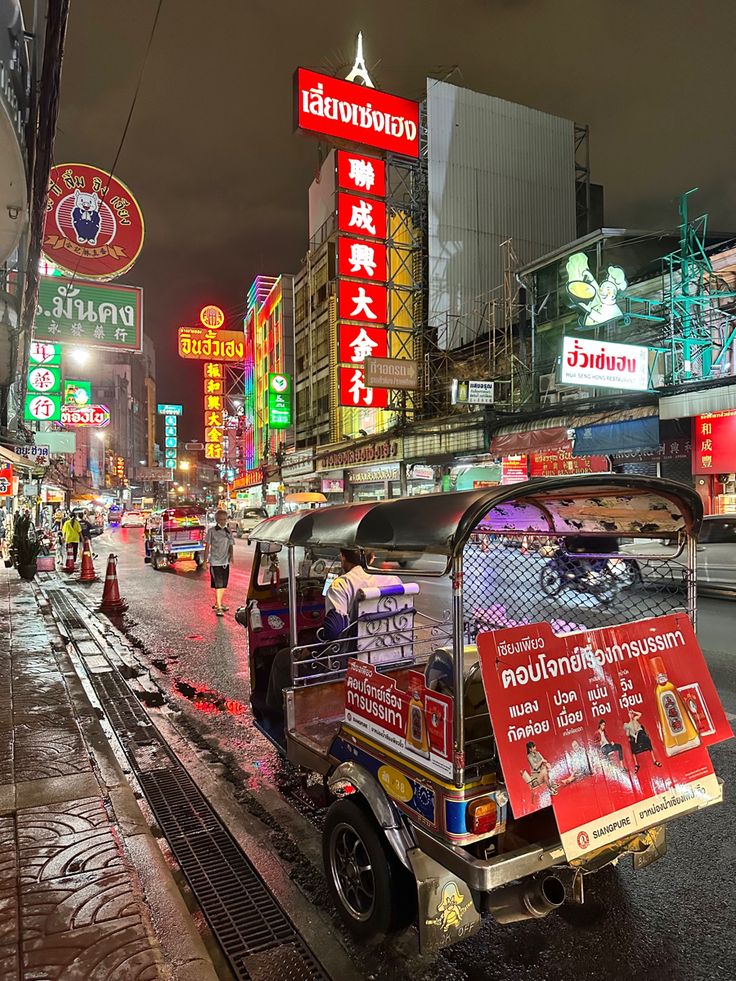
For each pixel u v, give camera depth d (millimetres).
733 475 14336
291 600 3910
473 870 2143
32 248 7102
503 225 26125
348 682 3031
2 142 4781
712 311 14289
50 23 3908
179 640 9109
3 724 5070
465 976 2543
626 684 2588
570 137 27859
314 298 44438
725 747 4820
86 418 24906
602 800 2367
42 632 8867
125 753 5031
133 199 10875
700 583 11242
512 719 2266
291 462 41688
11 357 11062
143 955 2398
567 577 3648
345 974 2570
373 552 2865
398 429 24266
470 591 3748
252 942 2793
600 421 16438
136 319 12508
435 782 2371
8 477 19438
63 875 2938
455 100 25438
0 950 2424
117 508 91500
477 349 23766
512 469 18672
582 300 16984
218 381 71312
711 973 2512
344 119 20250
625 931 2779
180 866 3434
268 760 4867
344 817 2832
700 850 3412
